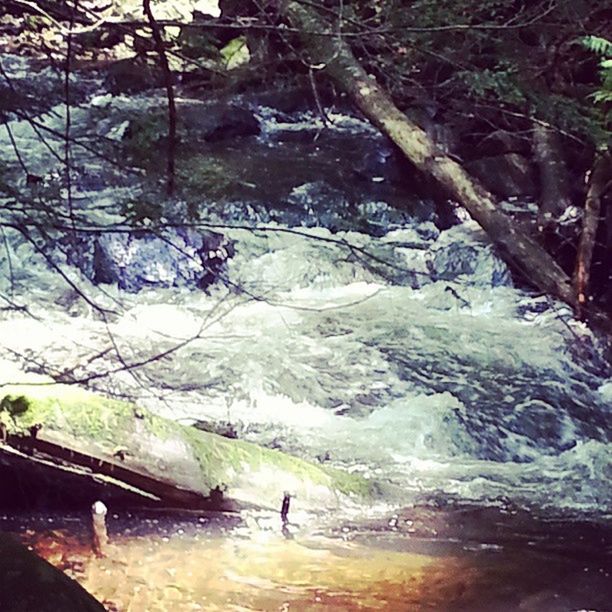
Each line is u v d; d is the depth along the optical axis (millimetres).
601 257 10516
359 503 6086
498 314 10422
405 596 4848
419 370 8945
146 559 5152
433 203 12602
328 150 13711
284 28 4234
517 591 4969
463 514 6098
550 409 8258
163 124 3953
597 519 6133
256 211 11055
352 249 4750
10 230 9242
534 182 12234
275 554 5293
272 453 6105
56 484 5637
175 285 10344
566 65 8125
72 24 3652
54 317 9414
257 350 9070
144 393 7820
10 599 2234
